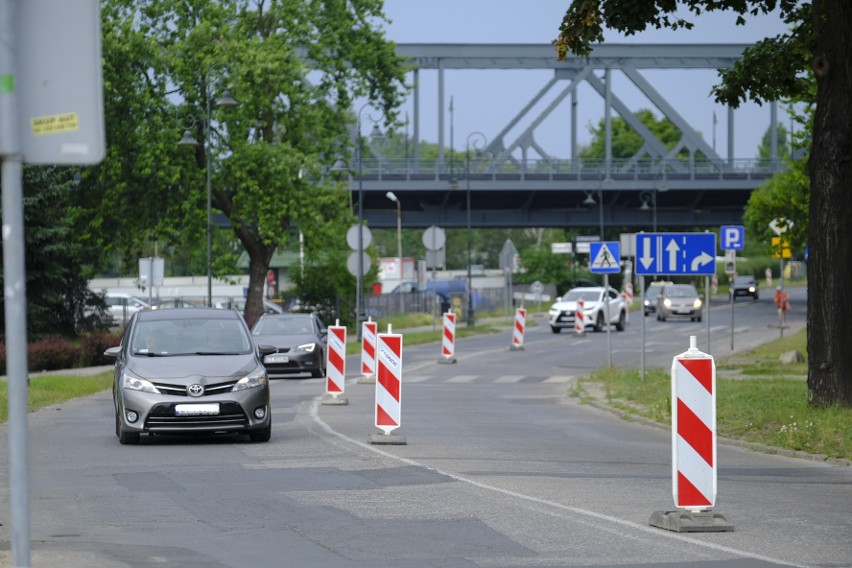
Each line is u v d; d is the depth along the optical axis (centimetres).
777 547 2475
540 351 12688
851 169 5072
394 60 14350
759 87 6038
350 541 2562
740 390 6275
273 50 13262
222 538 2606
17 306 1219
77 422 5744
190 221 13450
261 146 13162
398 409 4691
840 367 5103
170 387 4575
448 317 10756
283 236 13362
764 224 13675
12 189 1212
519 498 3194
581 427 5494
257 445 4612
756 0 5700
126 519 2873
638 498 3209
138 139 13312
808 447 4406
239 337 4938
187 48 13300
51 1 1234
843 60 5000
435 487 3409
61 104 1236
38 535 2653
